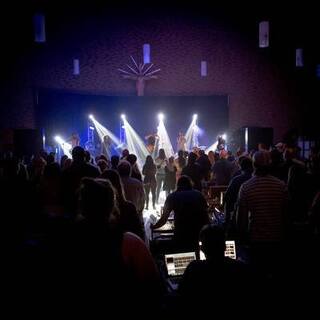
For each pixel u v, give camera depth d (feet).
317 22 45.21
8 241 8.64
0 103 41.22
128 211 9.18
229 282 5.49
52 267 5.30
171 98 45.57
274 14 45.52
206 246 5.79
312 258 13.55
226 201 14.06
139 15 45.19
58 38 43.39
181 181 12.71
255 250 10.91
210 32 45.78
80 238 5.19
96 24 44.50
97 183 5.46
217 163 23.79
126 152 25.88
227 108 45.85
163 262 10.21
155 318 5.47
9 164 11.78
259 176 11.02
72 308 5.01
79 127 44.09
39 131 36.96
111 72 44.98
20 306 6.49
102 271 5.01
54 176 11.24
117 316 5.01
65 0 43.47
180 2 45.50
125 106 45.19
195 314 5.50
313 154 22.25
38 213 10.37
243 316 5.40
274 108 46.14
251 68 45.98
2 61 41.32
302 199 16.42
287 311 10.93
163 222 12.76
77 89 44.06
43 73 42.83
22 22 41.98
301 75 45.98
